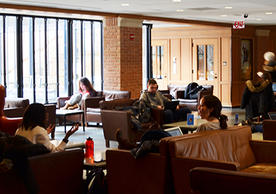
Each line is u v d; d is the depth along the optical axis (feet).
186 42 64.59
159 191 15.62
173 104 33.27
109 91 45.29
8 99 36.14
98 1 36.19
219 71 62.49
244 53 64.13
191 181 10.28
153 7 40.60
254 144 19.19
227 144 17.43
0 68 43.73
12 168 14.51
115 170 16.65
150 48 57.98
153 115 32.27
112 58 46.42
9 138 14.70
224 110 57.88
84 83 43.62
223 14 47.57
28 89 46.03
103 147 31.83
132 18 46.44
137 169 16.10
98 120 41.01
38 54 46.55
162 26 64.64
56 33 48.06
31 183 14.29
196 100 51.29
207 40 63.05
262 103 30.42
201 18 52.11
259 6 40.34
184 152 15.51
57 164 15.51
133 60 47.37
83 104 42.04
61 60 48.83
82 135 37.19
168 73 66.23
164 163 15.46
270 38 66.44
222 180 9.85
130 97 44.09
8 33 43.98
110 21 46.26
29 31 45.62
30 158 14.70
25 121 17.37
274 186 9.30
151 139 16.60
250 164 18.61
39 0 35.63
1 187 14.43
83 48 51.08
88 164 17.03
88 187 16.93
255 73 66.13
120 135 17.33
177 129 20.70
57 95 48.60
